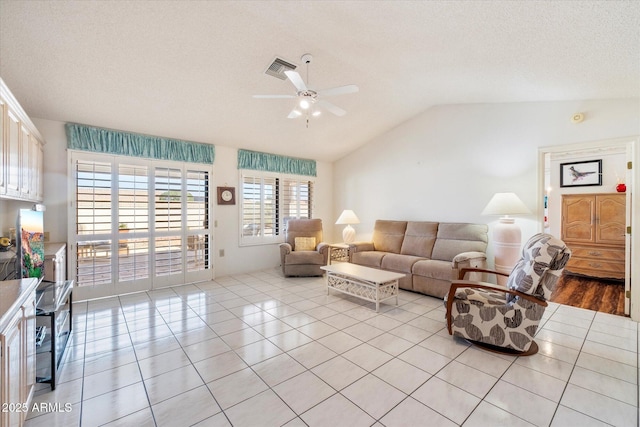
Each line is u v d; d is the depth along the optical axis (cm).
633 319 303
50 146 343
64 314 272
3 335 121
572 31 194
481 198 416
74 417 164
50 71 268
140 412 168
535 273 223
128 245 394
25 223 215
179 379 201
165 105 350
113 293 384
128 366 217
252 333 274
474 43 237
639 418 161
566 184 494
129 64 275
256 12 225
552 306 346
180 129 414
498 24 202
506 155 391
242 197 512
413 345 249
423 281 385
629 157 305
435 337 265
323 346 247
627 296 313
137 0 211
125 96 321
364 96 404
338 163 642
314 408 171
